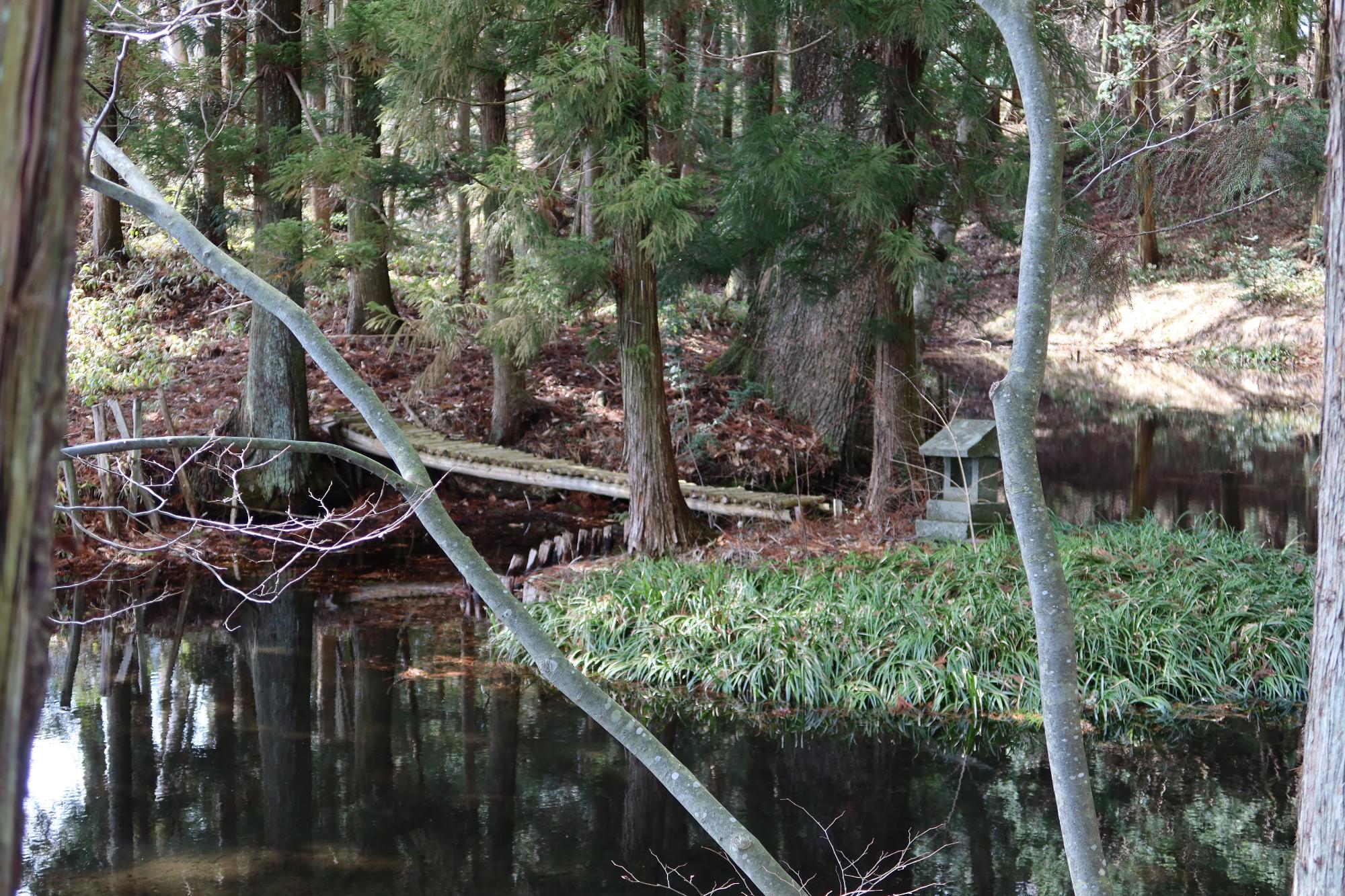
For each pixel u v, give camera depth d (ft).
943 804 19.20
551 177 33.88
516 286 29.73
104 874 16.53
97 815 18.83
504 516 45.47
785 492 44.50
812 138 30.45
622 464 46.57
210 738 22.75
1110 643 25.07
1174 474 49.44
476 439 48.32
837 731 23.20
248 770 21.02
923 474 36.94
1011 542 29.81
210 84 37.17
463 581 36.65
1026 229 6.93
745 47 50.24
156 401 47.29
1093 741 22.16
